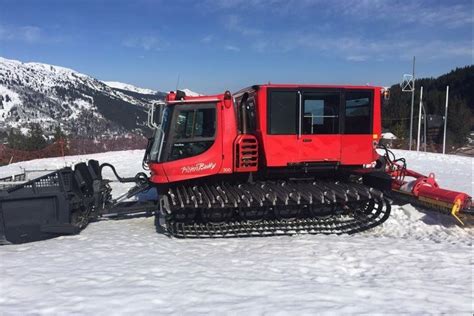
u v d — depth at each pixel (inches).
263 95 295.0
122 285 186.1
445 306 165.0
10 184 322.0
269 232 296.5
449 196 301.7
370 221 317.1
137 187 357.1
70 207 291.3
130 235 293.9
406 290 183.0
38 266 215.6
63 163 816.9
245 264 222.2
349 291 179.8
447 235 299.0
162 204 296.4
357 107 310.8
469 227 319.0
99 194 337.4
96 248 255.6
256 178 318.0
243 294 175.2
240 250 252.7
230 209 299.7
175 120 295.1
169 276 199.8
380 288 184.7
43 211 278.2
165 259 231.0
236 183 315.0
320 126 305.0
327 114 305.9
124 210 329.1
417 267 218.5
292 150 300.7
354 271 214.7
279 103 297.4
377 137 315.9
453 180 616.1
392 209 357.1
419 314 156.6
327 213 318.0
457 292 181.6
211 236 286.5
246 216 306.7
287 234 295.6
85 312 156.9
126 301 167.0
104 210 325.7
